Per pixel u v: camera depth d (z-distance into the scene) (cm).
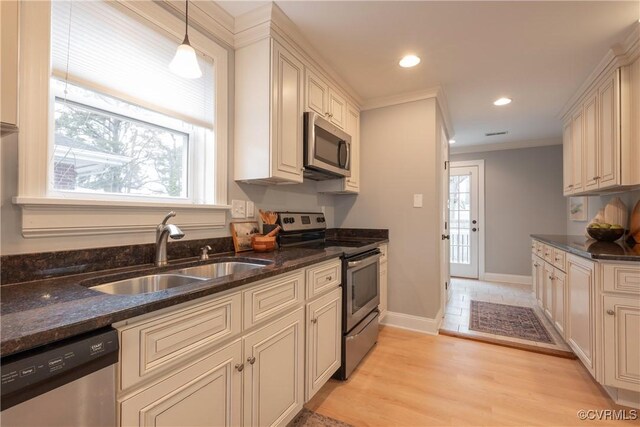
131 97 139
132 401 77
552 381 191
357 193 302
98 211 122
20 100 103
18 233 102
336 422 154
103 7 128
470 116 344
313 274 161
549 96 286
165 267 135
